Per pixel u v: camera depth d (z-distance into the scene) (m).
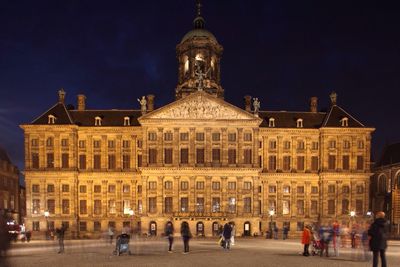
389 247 45.50
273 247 43.59
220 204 80.88
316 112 92.00
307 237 32.53
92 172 86.31
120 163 86.69
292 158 87.25
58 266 25.25
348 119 87.69
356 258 30.69
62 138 85.69
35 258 30.27
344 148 86.44
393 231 82.94
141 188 84.88
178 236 70.56
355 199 85.69
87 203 86.38
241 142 82.06
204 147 82.00
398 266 25.42
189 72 90.56
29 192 85.00
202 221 78.75
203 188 81.25
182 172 81.00
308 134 87.69
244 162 81.88
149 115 81.69
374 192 95.62
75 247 43.19
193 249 39.34
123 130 87.00
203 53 90.19
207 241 57.72
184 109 82.31
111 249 39.50
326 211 85.25
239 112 82.31
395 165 86.94
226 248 40.03
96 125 87.44
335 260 29.28
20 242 55.88
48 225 84.44
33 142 85.62
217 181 81.56
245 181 81.44
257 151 81.94
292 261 28.48
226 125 82.25
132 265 25.80
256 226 79.88
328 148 86.38
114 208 86.38
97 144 87.38
